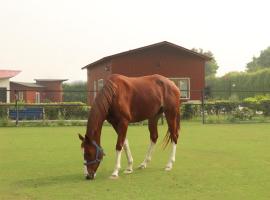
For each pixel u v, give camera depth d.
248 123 24.20
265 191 7.71
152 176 9.12
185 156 11.91
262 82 43.66
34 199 7.21
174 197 7.30
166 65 32.09
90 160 8.71
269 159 11.34
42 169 10.02
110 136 17.25
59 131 19.62
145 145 14.43
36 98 51.12
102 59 32.78
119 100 9.03
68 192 7.69
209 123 24.19
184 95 31.95
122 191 7.75
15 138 16.64
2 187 8.11
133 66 32.00
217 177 8.98
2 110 23.78
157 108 9.80
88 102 40.69
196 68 32.19
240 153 12.45
